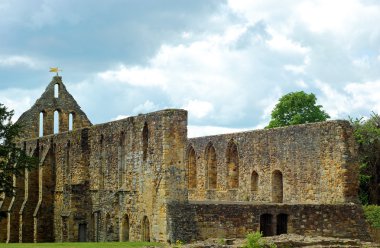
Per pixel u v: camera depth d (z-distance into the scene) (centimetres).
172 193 6003
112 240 6888
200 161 8419
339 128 6525
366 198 8156
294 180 6975
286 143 7088
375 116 8975
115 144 7125
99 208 7188
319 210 6303
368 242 5984
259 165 7425
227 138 7938
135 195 6550
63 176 8412
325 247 5231
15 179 9356
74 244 5847
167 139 6066
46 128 10488
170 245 5447
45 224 8712
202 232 5900
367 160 8269
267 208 6112
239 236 5984
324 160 6656
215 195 8106
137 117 6612
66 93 10731
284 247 5200
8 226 9325
